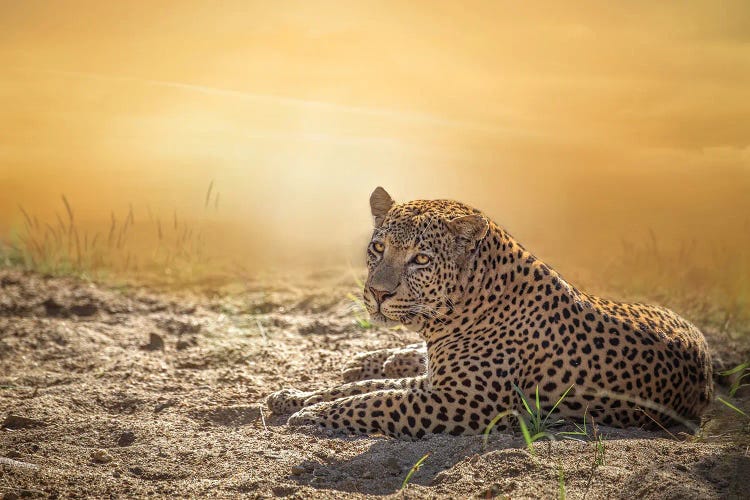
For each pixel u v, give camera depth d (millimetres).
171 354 9656
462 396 6641
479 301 6938
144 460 6250
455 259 6848
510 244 7105
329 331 10523
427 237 6797
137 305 12297
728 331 10766
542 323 6832
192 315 11844
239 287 14227
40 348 9867
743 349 9758
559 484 5383
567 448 5945
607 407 6777
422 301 6824
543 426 6574
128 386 8344
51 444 6594
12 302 11875
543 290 6934
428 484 5680
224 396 7969
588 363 6754
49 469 5977
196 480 5840
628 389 6773
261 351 9461
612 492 5258
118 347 10008
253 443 6457
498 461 5723
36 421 7230
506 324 6879
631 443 6039
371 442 6414
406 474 5844
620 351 6809
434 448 6234
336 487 5676
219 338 10219
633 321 7074
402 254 6805
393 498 5301
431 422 6625
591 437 6473
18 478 5738
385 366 8031
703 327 11055
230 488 5633
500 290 6953
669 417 6969
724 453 5754
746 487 5195
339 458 6133
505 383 6707
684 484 5195
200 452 6348
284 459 6109
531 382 6789
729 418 7012
